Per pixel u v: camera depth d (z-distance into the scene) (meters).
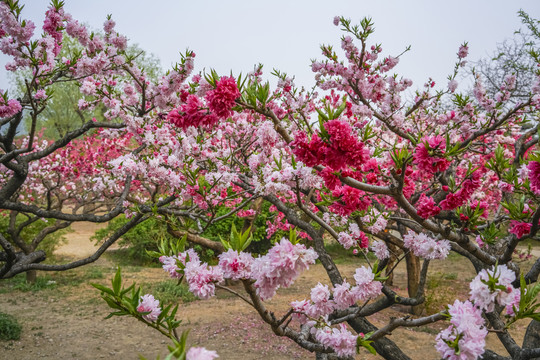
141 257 13.47
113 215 4.50
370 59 4.73
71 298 9.41
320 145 1.48
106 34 3.94
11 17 3.05
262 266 1.29
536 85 3.86
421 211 1.88
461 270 12.19
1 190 4.18
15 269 4.21
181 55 3.56
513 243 2.14
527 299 1.19
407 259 8.89
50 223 12.05
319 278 11.38
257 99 1.58
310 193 3.82
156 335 7.30
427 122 6.04
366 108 4.30
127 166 4.39
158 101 3.97
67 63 4.12
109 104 4.54
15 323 7.36
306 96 4.65
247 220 9.31
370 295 1.66
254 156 3.89
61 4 3.56
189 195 4.31
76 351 6.61
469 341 1.09
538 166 1.84
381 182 2.78
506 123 4.53
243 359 6.30
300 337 1.77
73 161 10.10
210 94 1.48
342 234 2.77
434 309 8.55
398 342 6.95
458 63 4.89
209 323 7.78
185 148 4.00
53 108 18.33
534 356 1.96
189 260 1.50
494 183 6.71
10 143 3.94
